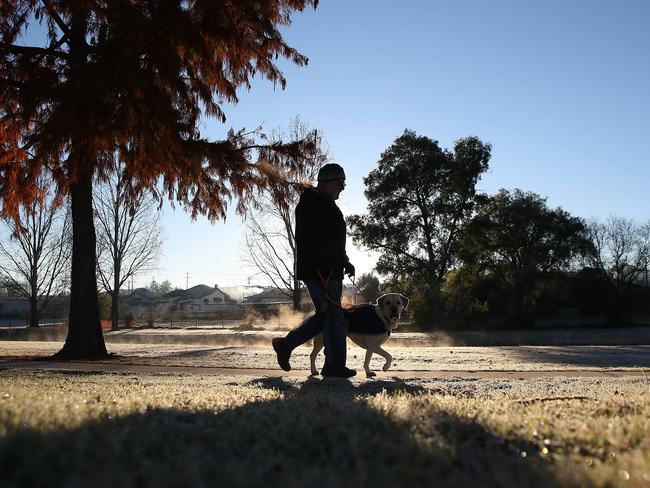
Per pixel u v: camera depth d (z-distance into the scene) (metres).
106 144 10.86
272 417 3.45
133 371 9.26
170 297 104.69
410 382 7.24
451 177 46.09
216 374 8.69
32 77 11.71
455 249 46.09
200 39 10.91
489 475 2.27
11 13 11.75
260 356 12.54
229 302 109.44
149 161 11.73
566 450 2.82
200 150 11.63
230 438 2.79
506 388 6.64
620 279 48.19
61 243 47.50
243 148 12.65
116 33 10.59
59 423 2.94
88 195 13.27
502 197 51.22
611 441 2.93
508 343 30.48
